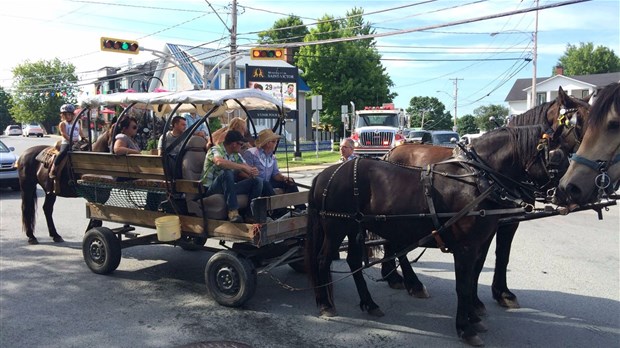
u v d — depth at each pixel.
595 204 4.55
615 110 3.91
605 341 4.66
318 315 5.39
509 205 4.58
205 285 6.39
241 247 5.84
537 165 4.57
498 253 5.59
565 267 6.98
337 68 44.41
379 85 45.22
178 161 6.09
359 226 5.16
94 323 5.12
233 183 5.69
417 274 6.88
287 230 5.78
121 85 47.97
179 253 7.99
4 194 14.92
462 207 4.54
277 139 6.85
